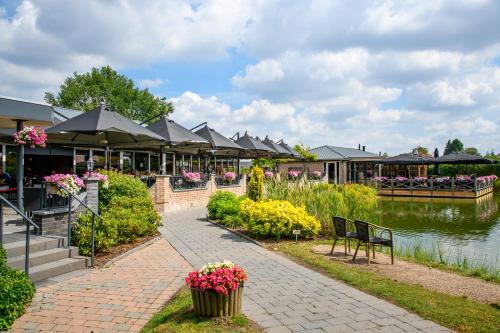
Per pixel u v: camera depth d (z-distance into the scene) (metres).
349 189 14.21
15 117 8.76
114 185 10.59
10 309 4.48
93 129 11.01
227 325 4.23
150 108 48.53
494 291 5.85
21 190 8.74
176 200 16.62
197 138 17.59
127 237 8.93
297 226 10.12
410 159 34.56
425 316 4.64
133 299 5.33
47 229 7.32
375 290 5.68
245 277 4.61
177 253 8.39
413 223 16.69
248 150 23.92
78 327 4.41
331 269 6.95
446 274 7.00
